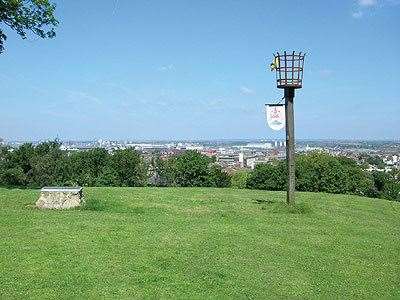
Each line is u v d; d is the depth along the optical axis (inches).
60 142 1775.3
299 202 796.6
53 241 454.6
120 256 414.3
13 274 360.5
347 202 865.5
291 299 336.8
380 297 348.5
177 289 342.3
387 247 497.0
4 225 521.3
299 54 682.8
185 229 533.0
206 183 1796.3
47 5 860.6
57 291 330.6
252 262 415.5
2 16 829.2
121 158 1669.5
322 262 428.1
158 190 950.4
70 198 666.8
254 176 1663.4
